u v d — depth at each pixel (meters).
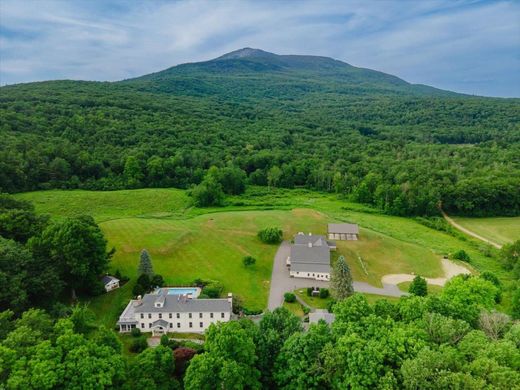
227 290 81.38
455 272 97.31
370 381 36.31
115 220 110.31
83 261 69.94
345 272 74.19
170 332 65.94
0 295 54.22
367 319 43.72
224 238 105.44
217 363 39.06
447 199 155.00
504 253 102.75
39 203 122.94
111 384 36.69
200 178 167.00
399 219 145.00
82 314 47.72
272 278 89.00
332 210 146.50
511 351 37.31
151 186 160.50
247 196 162.25
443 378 33.88
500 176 164.62
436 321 42.97
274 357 44.25
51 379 34.09
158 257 91.31
